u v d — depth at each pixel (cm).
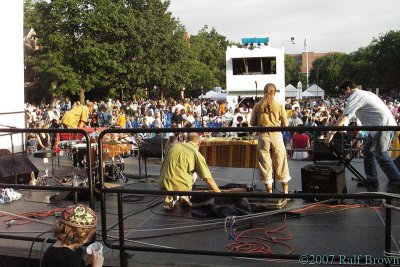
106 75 5106
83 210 337
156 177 849
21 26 1116
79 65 4988
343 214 555
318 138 735
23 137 1101
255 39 2312
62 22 4934
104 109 2117
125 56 5234
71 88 4872
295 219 541
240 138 823
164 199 616
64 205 653
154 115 2236
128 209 623
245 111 2008
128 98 5506
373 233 480
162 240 483
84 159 798
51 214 598
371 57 7888
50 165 1015
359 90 651
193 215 570
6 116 1064
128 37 5178
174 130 395
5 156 836
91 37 5028
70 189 443
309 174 606
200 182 789
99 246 356
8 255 475
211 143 788
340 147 668
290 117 1952
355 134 912
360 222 521
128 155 949
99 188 435
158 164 1030
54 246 334
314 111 2223
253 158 774
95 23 4891
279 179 638
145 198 689
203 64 6681
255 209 569
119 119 2061
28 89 5459
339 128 358
